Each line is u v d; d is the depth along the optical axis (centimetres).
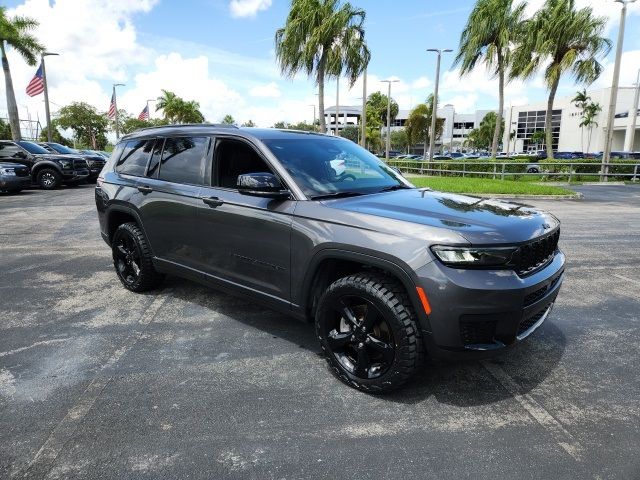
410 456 239
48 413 275
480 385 311
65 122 5728
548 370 332
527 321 297
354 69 2103
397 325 270
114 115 3759
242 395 296
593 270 598
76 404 284
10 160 1673
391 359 279
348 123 10631
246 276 360
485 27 2339
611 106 2122
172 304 459
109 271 584
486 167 2192
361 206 306
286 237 323
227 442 249
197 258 401
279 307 341
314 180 343
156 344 370
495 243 258
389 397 295
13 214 1072
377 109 7069
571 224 932
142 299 474
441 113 10481
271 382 313
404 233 270
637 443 250
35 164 1661
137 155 479
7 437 252
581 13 2173
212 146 393
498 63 2469
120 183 480
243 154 371
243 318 424
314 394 298
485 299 254
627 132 5434
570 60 2195
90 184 1941
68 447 244
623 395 299
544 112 7575
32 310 444
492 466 231
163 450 242
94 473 225
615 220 980
